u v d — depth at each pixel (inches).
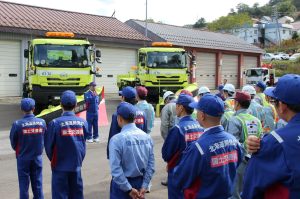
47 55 656.4
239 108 245.8
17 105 885.8
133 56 1299.2
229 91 349.4
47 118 530.3
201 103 151.6
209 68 1595.7
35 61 652.7
